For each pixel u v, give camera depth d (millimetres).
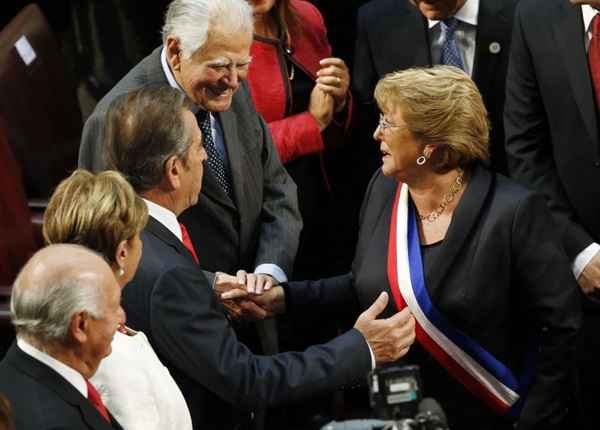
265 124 11812
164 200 9156
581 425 10688
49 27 14859
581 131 11516
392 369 8391
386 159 9828
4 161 12750
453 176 9859
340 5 15414
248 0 12688
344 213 13828
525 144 11812
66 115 14695
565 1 11586
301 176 13180
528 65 11734
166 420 8266
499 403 9969
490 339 9867
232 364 8953
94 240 8047
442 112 9547
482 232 9703
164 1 17391
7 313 11766
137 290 8844
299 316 10867
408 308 9812
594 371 11984
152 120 9039
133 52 17516
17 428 7152
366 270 10242
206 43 10344
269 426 13266
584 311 11938
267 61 12930
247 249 11445
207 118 11062
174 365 9141
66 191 8164
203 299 8953
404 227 10039
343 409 13164
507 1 12500
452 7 12469
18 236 12672
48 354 7367
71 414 7301
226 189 11234
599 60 11422
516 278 9781
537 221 9695
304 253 13672
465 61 12672
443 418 8281
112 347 8148
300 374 9188
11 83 14062
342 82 12945
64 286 7266
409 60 12797
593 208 11625
